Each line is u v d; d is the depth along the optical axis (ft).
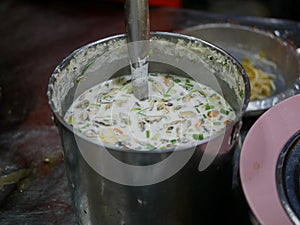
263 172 1.45
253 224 1.41
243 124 2.06
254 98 2.38
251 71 2.51
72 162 1.44
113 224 1.50
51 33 2.96
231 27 2.69
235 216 1.67
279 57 2.62
